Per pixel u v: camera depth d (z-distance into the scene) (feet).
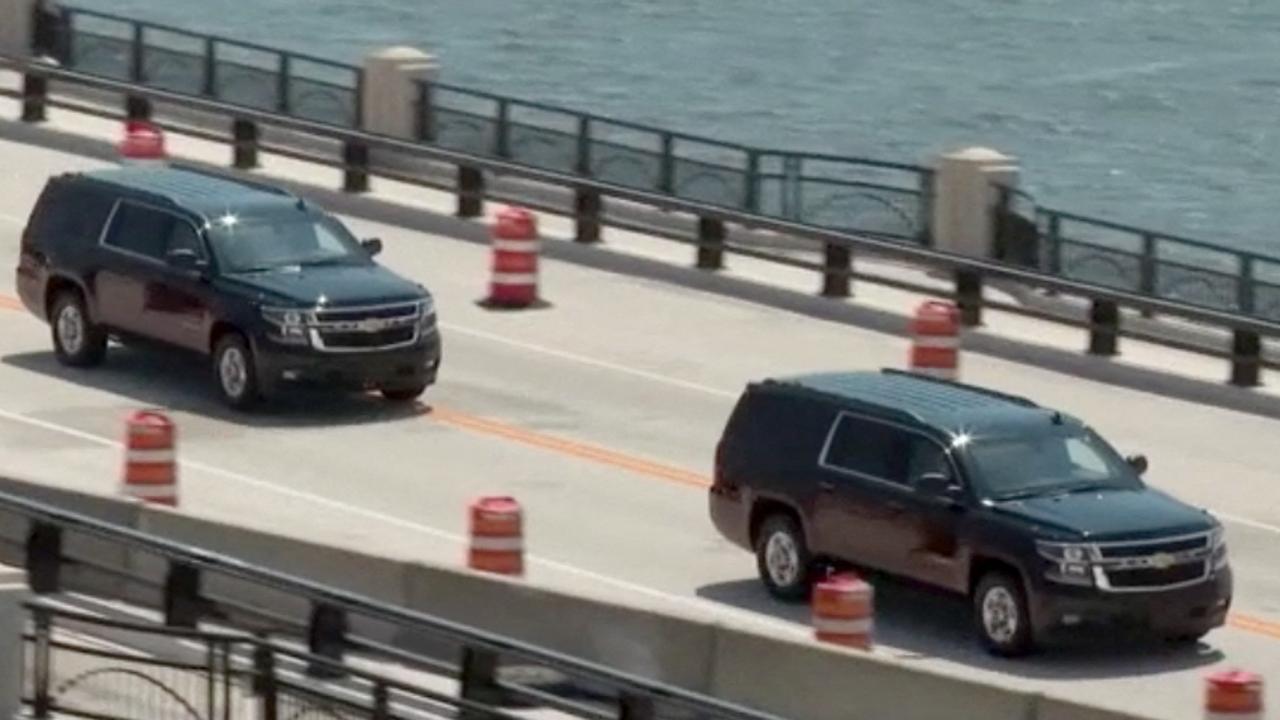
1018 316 194.29
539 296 196.65
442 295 196.65
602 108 492.54
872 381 138.21
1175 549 128.26
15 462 155.43
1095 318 184.65
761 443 137.18
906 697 110.52
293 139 230.48
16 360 177.37
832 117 484.33
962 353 188.24
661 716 95.25
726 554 144.56
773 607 135.64
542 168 213.25
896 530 131.85
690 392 176.24
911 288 193.36
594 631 115.44
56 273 175.01
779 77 516.73
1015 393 180.24
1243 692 111.55
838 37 555.28
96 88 232.32
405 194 220.84
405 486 154.61
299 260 169.07
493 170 211.41
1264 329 177.47
